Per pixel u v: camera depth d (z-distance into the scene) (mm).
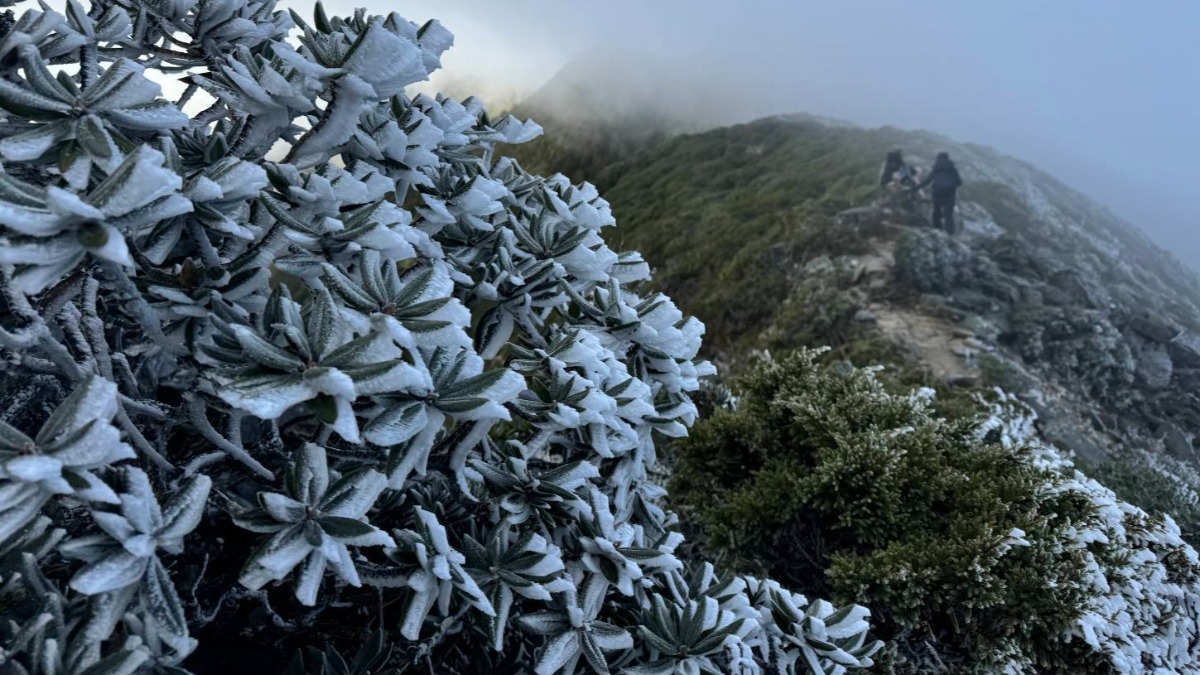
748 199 19531
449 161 1994
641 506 2164
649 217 22266
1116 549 3227
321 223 1324
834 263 13062
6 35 1112
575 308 1943
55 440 939
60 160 1036
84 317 1218
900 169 15805
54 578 1309
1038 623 2801
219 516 1597
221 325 1203
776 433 3961
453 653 1977
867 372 4324
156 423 1521
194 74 1449
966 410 5297
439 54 1657
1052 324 11172
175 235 1169
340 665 1509
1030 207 22266
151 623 1047
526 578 1521
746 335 12875
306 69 1207
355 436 995
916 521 3252
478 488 1810
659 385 1982
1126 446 9117
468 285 1775
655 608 1726
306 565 1139
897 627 3016
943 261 12227
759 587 2156
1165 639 3154
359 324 1120
